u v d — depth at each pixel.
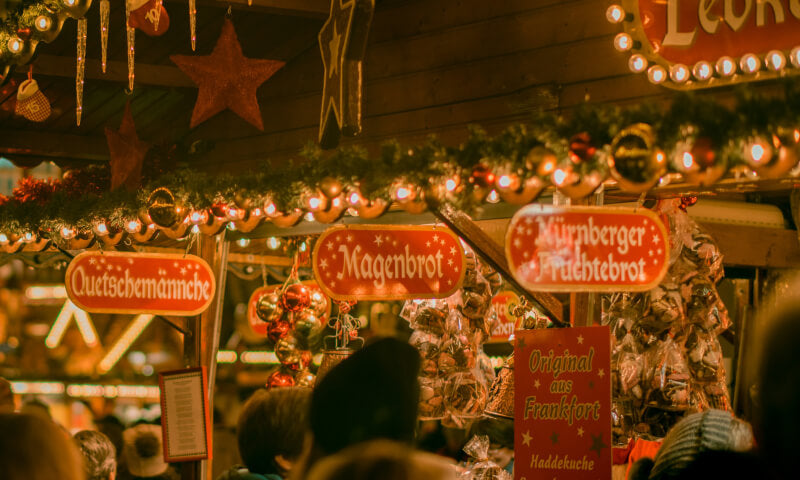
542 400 3.36
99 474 3.80
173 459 4.98
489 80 5.26
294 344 5.73
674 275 3.76
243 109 5.08
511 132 3.01
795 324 1.29
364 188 3.44
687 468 1.66
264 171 3.98
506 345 7.27
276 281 8.22
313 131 6.33
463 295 4.31
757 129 2.52
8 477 1.59
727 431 2.24
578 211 3.10
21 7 4.71
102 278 4.80
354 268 3.93
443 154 3.18
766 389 1.31
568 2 4.87
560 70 4.89
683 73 3.90
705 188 3.40
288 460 3.06
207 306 5.07
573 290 3.08
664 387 3.63
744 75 3.87
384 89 5.86
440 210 3.43
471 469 4.08
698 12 3.98
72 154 7.63
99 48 6.79
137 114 7.54
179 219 4.35
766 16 3.80
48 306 10.80
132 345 9.97
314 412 2.06
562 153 2.85
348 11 4.27
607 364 3.18
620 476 3.67
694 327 3.77
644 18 4.09
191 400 5.00
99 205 4.85
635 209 3.16
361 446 1.55
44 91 7.13
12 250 5.44
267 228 5.47
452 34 5.49
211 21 6.61
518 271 3.02
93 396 9.57
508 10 5.18
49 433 1.68
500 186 3.03
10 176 10.29
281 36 6.52
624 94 4.57
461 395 4.25
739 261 4.98
